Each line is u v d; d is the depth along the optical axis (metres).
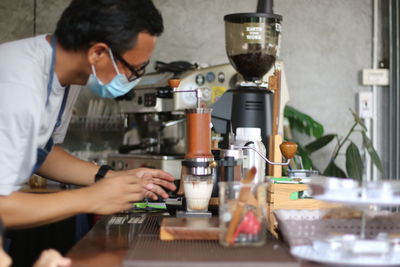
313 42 5.30
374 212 1.92
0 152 1.84
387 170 5.26
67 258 1.65
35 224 1.91
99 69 1.99
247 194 1.74
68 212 1.93
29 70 1.92
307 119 4.95
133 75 2.02
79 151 5.26
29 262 3.40
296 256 1.63
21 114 1.86
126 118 4.81
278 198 2.25
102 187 1.99
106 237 1.98
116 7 1.89
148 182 2.51
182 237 1.85
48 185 4.83
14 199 1.87
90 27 1.89
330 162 4.89
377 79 5.25
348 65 5.32
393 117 5.18
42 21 5.26
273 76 2.84
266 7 3.09
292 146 2.38
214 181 2.29
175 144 4.83
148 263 1.53
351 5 5.32
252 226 1.75
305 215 1.92
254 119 2.76
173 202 2.44
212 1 5.26
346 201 1.69
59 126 2.51
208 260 1.56
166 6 5.25
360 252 1.61
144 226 2.12
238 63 2.79
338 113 5.31
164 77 4.32
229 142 2.43
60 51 1.99
